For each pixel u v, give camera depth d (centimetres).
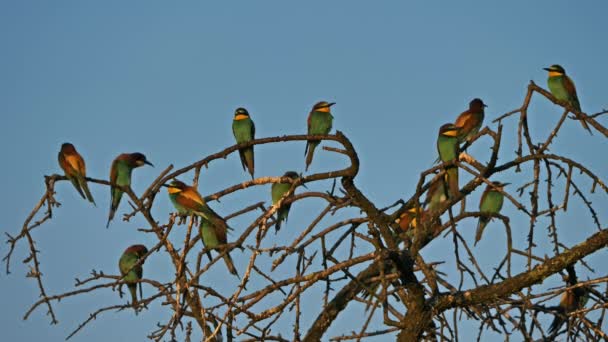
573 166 1095
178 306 1005
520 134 1127
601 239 1095
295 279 1030
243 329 1010
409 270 1122
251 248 1009
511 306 1080
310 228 1050
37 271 1106
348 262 1045
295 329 1057
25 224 1113
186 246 1029
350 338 928
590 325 1047
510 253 1096
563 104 1119
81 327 1094
